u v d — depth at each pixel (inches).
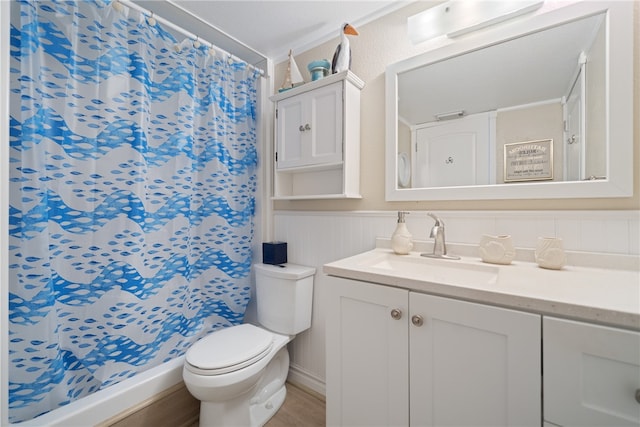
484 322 26.7
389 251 50.7
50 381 42.0
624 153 34.9
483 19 44.2
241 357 46.1
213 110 63.3
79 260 46.3
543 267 36.9
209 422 47.0
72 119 45.0
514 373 25.3
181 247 58.9
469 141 46.1
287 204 72.6
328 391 38.1
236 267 68.9
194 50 60.0
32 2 39.9
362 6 55.9
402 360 32.0
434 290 29.6
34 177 39.5
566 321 23.0
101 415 42.6
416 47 52.1
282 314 60.7
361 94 58.7
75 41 44.7
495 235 43.6
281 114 65.2
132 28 50.8
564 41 39.1
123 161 49.4
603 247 36.4
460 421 28.3
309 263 66.4
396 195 52.8
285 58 73.7
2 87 34.4
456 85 47.4
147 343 53.0
